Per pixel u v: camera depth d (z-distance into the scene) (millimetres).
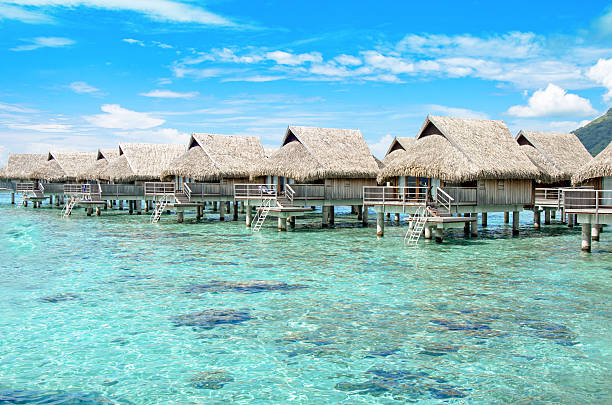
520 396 9047
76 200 46688
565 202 23547
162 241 28438
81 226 36625
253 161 42562
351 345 11523
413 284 17500
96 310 14273
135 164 48844
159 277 18688
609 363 10461
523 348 11305
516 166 29375
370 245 26672
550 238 29906
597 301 15188
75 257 22984
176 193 40531
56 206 61000
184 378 9812
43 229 34469
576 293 16156
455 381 9664
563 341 11734
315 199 34688
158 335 12203
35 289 16734
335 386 9469
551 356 10844
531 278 18406
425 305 14844
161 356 10875
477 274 19109
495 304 14922
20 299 15438
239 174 40656
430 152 29172
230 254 23875
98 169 54031
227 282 17859
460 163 27703
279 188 38156
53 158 65188
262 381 9688
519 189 30078
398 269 20141
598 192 24484
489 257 22891
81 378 9797
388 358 10766
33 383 9570
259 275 19047
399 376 9891
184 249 25453
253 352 11125
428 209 26906
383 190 28812
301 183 35812
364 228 35250
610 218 22359
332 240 28734
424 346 11453
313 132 37688
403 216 48969
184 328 12727
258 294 16156
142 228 35312
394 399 8961
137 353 11047
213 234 31719
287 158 36500
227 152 42281
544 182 37438
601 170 23219
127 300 15383
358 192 36500
